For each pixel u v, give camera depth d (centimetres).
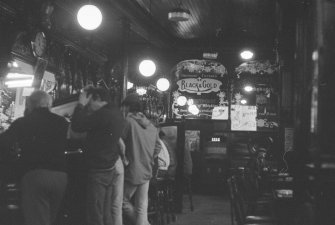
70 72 1058
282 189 631
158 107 1555
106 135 524
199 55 1570
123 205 645
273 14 1198
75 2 980
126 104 654
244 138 1488
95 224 520
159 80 1344
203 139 1521
